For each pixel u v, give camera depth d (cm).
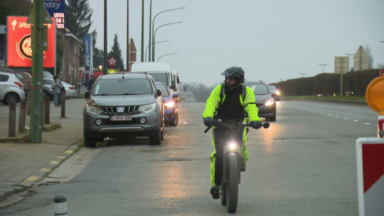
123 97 4975
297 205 2409
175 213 2270
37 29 4747
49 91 12538
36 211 2361
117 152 4459
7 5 16150
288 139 5369
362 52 13738
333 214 2230
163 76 9069
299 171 3384
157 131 4872
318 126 7000
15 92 10312
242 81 2325
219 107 2372
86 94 5153
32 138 4766
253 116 2280
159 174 3334
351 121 7931
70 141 5031
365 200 1353
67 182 3122
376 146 1351
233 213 2259
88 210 2355
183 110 11250
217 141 2369
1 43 15100
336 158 3981
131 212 2302
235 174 2208
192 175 3275
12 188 2794
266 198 2572
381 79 1369
